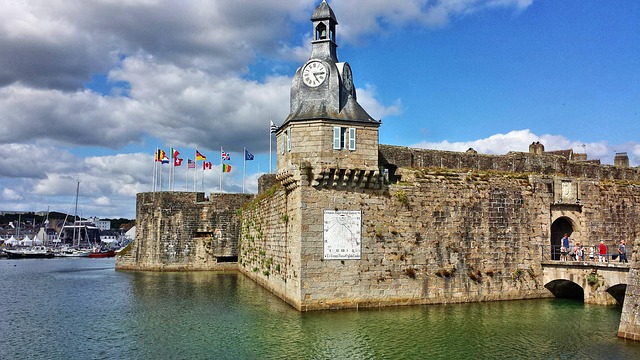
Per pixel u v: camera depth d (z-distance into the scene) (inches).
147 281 1975.9
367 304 1245.1
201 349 944.3
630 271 1013.8
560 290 1433.3
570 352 908.0
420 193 1312.7
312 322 1115.9
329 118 1225.4
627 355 886.4
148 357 899.4
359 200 1256.2
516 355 892.6
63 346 984.3
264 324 1123.9
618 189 1540.4
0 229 7455.7
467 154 1525.6
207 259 2369.6
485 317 1170.6
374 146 1250.6
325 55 1359.5
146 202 2423.7
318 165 1213.1
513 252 1387.8
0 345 994.7
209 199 2402.8
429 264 1304.1
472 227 1353.3
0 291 1774.1
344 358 879.7
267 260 1651.1
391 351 917.8
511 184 1407.5
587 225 1486.2
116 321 1209.4
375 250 1259.2
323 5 1381.6
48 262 3580.2
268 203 1659.7
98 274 2373.3
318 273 1213.7
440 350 924.6
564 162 1640.0
